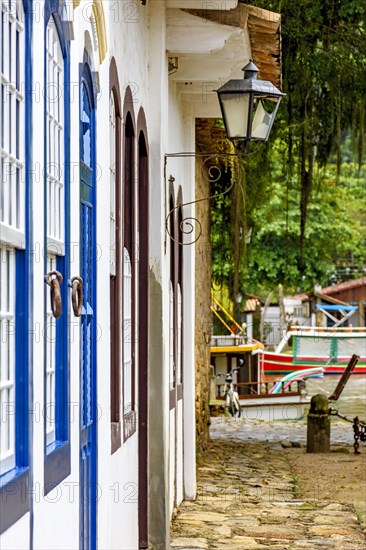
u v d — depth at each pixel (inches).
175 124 459.5
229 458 658.2
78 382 219.3
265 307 2222.0
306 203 734.5
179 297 494.6
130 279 327.3
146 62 359.9
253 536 406.0
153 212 359.9
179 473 472.7
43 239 184.7
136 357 332.5
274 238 1689.2
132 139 325.7
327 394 1437.0
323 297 2425.0
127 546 304.7
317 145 742.5
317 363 1791.3
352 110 722.8
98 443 247.3
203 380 656.4
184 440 493.0
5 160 163.0
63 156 210.1
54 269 205.6
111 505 269.0
